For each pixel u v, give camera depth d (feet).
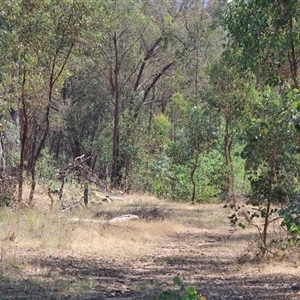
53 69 56.90
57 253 38.60
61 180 71.15
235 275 33.71
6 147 84.23
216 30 122.52
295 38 38.22
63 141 188.34
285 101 35.42
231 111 85.87
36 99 59.21
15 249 38.01
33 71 57.36
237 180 86.58
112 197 82.84
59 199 60.08
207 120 96.58
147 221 59.31
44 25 55.26
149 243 48.08
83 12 55.47
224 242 50.01
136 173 115.34
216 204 91.86
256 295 27.14
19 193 55.72
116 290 28.45
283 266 36.52
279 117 35.55
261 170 37.45
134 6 108.37
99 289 28.53
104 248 42.34
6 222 44.83
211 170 96.17
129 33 120.16
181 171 98.17
